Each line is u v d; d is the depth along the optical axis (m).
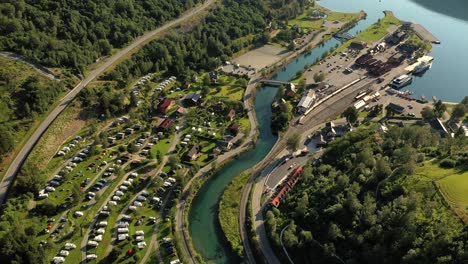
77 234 168.50
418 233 142.12
